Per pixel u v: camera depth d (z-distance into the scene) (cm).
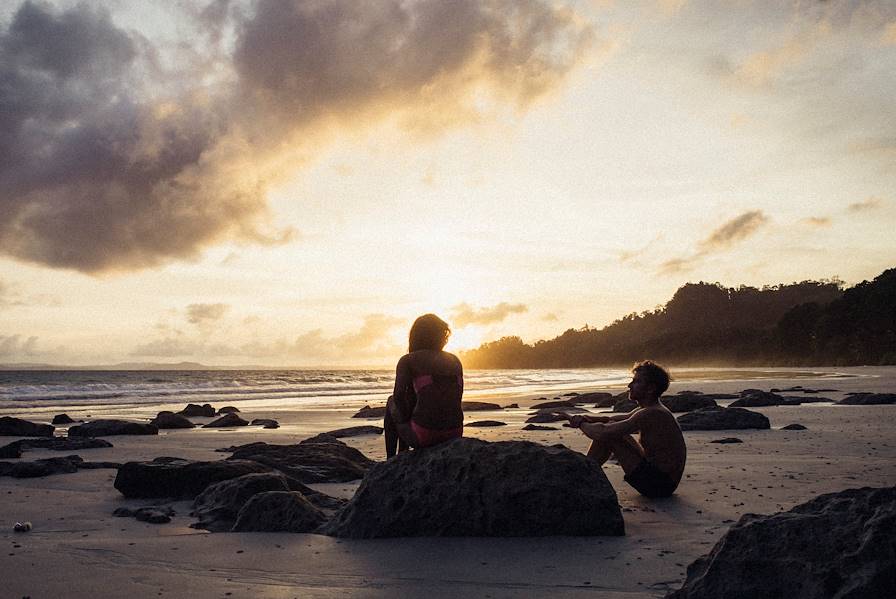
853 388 2909
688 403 1669
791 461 812
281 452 811
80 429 1401
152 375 9412
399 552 416
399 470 485
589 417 654
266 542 448
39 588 347
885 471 725
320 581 357
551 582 349
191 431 1534
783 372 6266
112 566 390
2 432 1432
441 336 534
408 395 516
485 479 466
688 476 708
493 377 7969
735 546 293
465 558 400
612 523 458
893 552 262
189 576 368
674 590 307
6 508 592
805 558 276
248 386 4497
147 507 588
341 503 585
